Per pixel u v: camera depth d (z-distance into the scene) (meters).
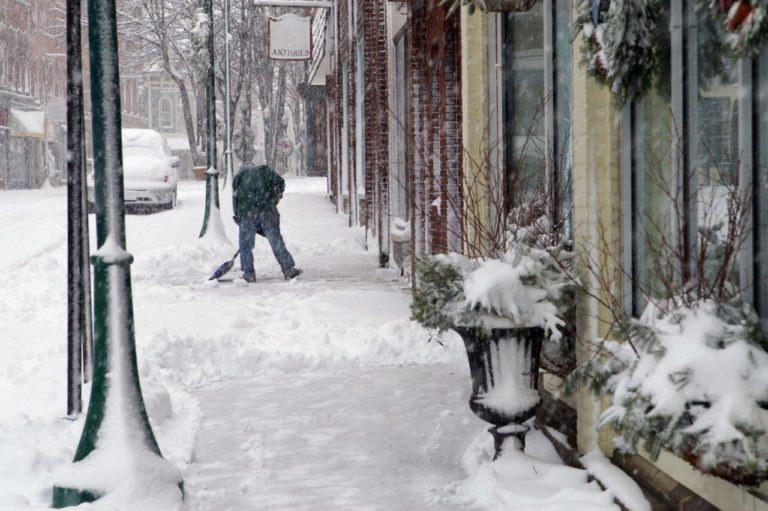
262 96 83.31
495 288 6.50
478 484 6.63
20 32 81.75
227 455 7.65
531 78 8.99
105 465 6.39
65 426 8.20
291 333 12.55
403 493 6.70
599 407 6.50
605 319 6.36
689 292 5.26
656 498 5.77
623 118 6.25
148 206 35.16
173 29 81.12
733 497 4.95
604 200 6.44
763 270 4.83
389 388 9.93
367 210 24.97
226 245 24.36
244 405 9.30
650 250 5.95
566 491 6.08
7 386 9.81
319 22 38.97
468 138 9.97
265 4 34.66
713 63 5.21
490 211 9.30
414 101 15.34
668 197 5.78
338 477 7.07
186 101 81.19
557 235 7.40
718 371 4.56
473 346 6.75
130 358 6.62
